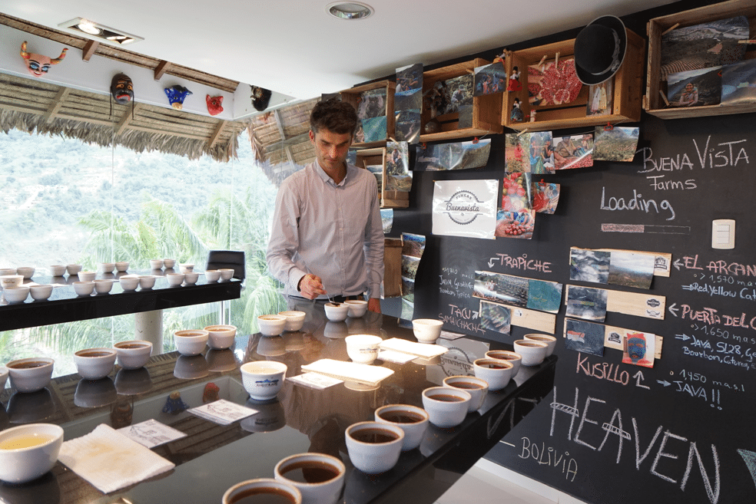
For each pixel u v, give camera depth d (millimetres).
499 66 2531
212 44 2871
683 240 2193
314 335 1667
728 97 1871
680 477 2205
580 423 2523
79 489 695
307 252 2414
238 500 643
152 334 3521
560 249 2605
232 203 5477
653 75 2082
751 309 2016
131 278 2865
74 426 901
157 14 2451
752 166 2008
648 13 2260
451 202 3088
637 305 2328
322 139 2158
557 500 2570
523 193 2650
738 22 1946
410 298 3328
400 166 3068
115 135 4492
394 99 3068
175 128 4922
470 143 2893
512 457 2773
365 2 2207
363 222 2486
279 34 2662
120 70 4336
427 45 2785
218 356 1393
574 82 2418
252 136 5141
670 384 2236
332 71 3342
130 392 1093
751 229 2014
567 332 2551
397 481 771
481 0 2162
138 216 4715
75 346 4359
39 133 3988
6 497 666
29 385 1052
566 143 2492
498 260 2871
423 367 1334
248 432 912
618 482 2391
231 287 3365
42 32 3764
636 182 2332
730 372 2072
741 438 2045
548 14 2320
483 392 1077
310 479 712
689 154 2170
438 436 939
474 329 2986
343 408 1036
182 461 795
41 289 2428
